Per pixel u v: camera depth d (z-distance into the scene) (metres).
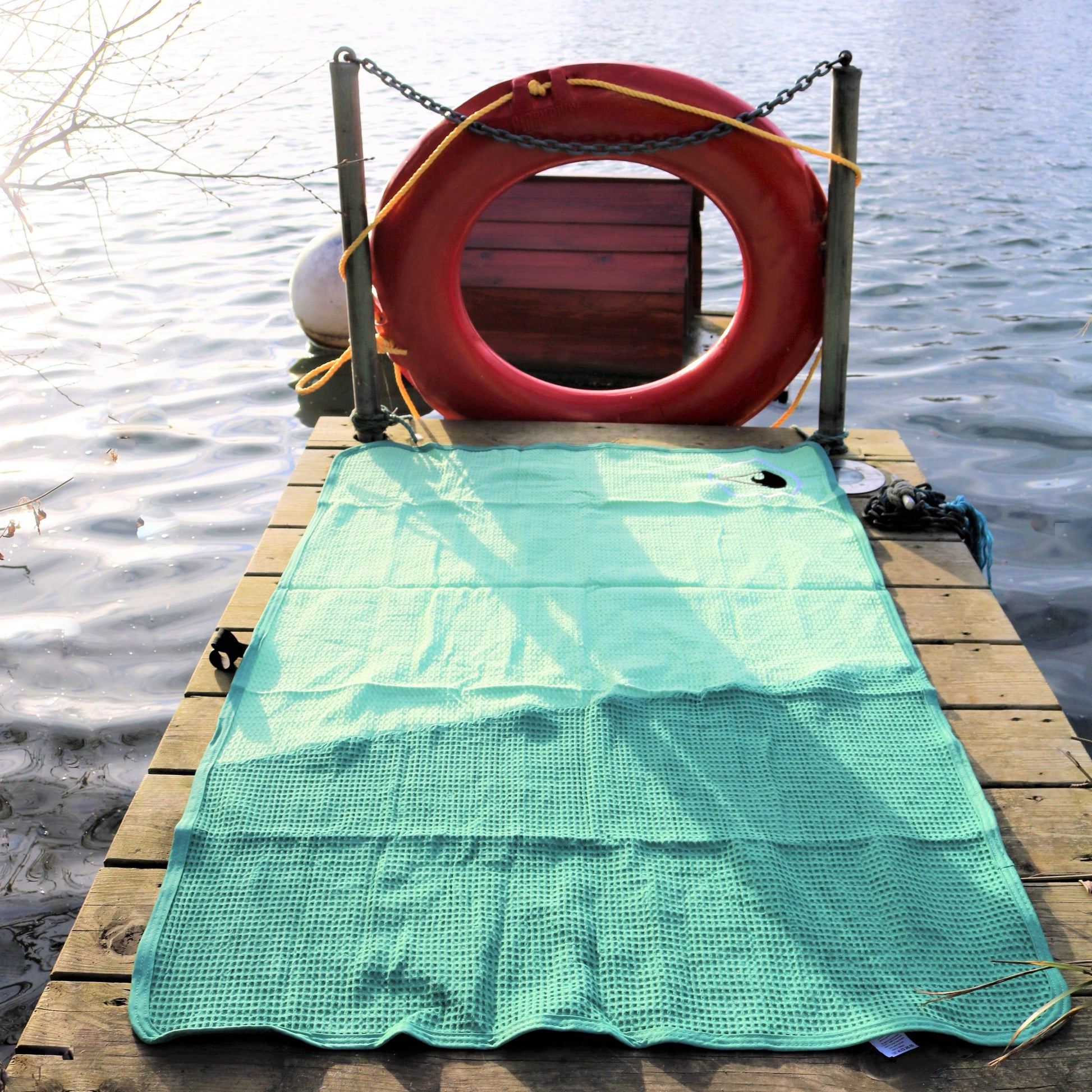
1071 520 3.87
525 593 2.41
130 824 1.82
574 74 2.89
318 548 2.59
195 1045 1.48
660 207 5.09
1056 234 7.27
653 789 1.87
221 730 2.00
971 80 13.39
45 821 2.60
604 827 1.79
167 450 4.48
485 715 2.02
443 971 1.56
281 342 5.70
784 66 14.82
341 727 2.00
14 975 2.22
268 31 19.31
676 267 4.88
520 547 2.60
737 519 2.72
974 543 2.82
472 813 1.82
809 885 1.70
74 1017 1.51
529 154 2.96
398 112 12.16
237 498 4.10
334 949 1.59
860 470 2.98
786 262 3.03
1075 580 3.52
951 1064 1.45
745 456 3.03
